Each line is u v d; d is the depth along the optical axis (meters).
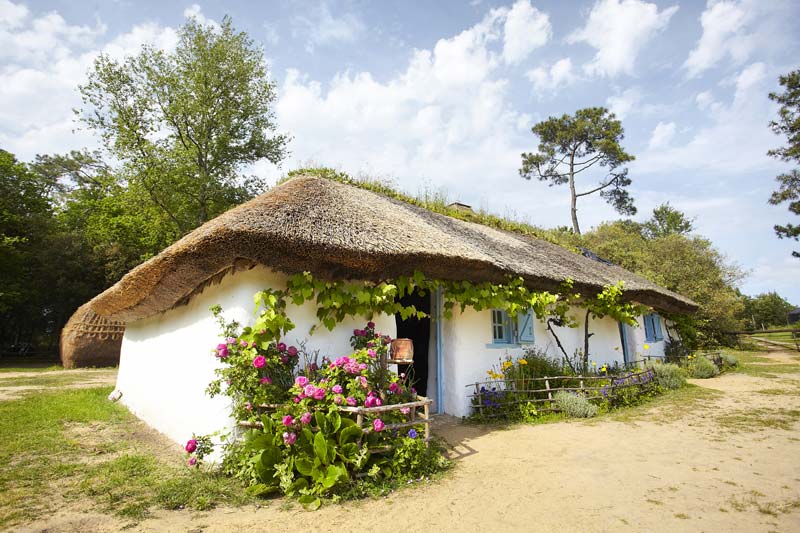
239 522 2.92
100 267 20.23
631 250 21.33
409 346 4.95
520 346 7.64
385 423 4.19
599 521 2.95
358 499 3.35
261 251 4.00
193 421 4.57
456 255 5.50
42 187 22.52
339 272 4.67
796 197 20.58
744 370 11.75
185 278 4.63
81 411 6.47
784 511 3.05
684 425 5.69
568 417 6.27
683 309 13.20
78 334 14.15
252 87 19.33
